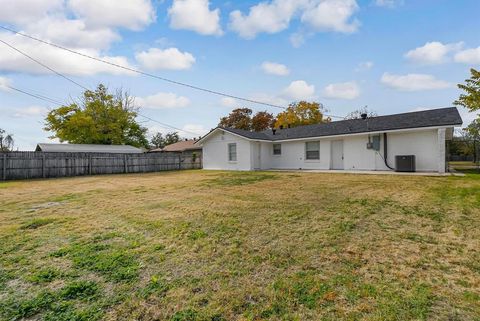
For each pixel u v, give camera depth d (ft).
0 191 28.50
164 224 13.83
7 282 7.87
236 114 123.95
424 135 40.50
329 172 43.65
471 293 6.79
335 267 8.52
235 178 37.93
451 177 32.53
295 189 25.32
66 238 11.80
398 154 42.68
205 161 65.41
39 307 6.57
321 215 15.06
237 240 11.21
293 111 106.52
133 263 9.10
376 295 6.80
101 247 10.63
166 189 27.84
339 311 6.15
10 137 118.52
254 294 7.01
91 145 78.18
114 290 7.34
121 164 60.49
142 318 6.09
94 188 30.19
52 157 50.80
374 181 29.94
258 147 57.36
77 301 6.82
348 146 48.11
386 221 13.66
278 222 13.82
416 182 28.27
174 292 7.18
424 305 6.30
